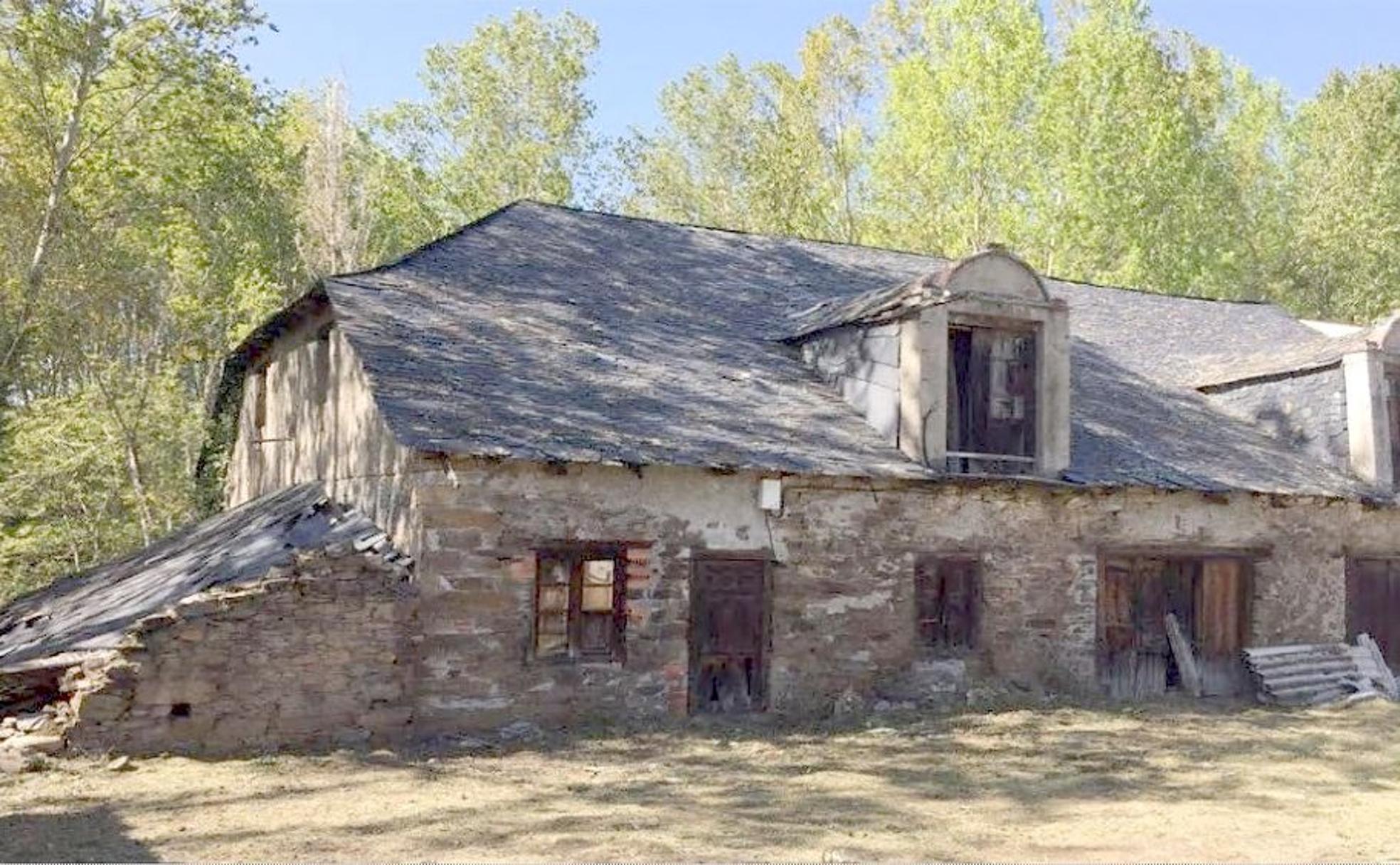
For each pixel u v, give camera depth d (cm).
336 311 1296
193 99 2311
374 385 1155
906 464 1312
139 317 2678
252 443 1878
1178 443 1586
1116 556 1473
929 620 1367
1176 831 810
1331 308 3725
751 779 963
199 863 689
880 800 895
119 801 845
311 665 1056
